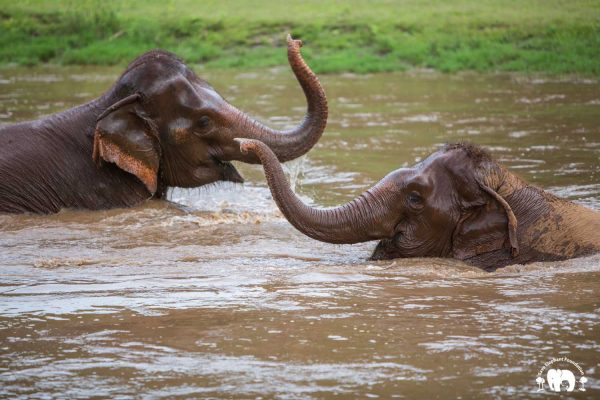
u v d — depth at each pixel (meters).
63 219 13.98
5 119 22.39
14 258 11.55
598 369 7.43
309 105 13.88
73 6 39.50
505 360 7.63
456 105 24.44
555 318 8.64
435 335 8.23
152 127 14.09
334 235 10.56
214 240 12.52
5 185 14.38
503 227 10.64
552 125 20.95
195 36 35.72
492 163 10.97
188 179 14.31
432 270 10.38
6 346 8.09
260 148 10.39
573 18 33.97
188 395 7.02
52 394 7.06
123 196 14.58
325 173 16.72
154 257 11.54
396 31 34.44
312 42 34.22
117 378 7.36
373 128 21.36
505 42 32.69
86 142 14.66
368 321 8.62
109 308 9.14
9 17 38.47
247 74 31.34
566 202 11.23
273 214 14.27
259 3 38.94
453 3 37.19
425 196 10.65
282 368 7.51
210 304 9.23
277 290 9.73
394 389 7.08
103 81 30.22
